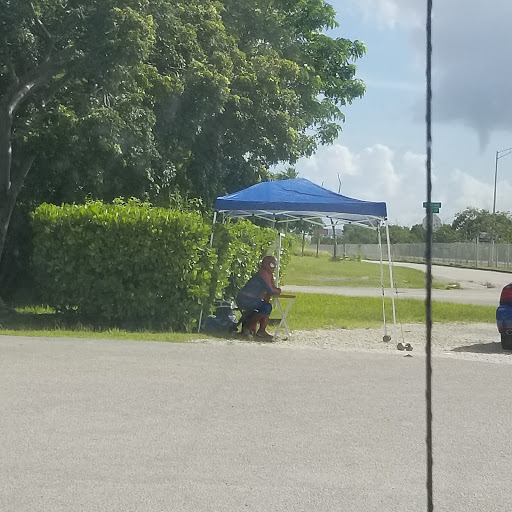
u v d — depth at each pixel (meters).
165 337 13.15
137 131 17.59
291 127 22.69
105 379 9.10
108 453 6.15
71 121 16.80
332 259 69.50
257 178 22.62
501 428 7.20
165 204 19.22
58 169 17.53
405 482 5.59
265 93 21.66
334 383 9.30
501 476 5.78
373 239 90.12
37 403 7.78
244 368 10.23
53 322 14.69
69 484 5.41
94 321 14.93
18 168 18.39
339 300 24.36
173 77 18.67
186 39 19.39
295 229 27.33
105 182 18.38
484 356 12.37
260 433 6.86
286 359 11.18
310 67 25.78
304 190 14.86
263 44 24.25
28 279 19.12
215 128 21.08
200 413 7.55
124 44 15.61
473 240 82.38
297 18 28.77
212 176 21.33
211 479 5.58
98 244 14.62
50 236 14.98
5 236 17.53
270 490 5.37
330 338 14.65
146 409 7.65
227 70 20.14
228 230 15.30
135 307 14.57
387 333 15.82
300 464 5.97
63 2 16.36
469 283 39.38
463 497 5.29
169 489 5.35
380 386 9.16
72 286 14.86
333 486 5.48
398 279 41.34
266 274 14.48
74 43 16.38
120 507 4.98
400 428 7.12
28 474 5.61
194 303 14.47
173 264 14.34
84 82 17.53
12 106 16.67
